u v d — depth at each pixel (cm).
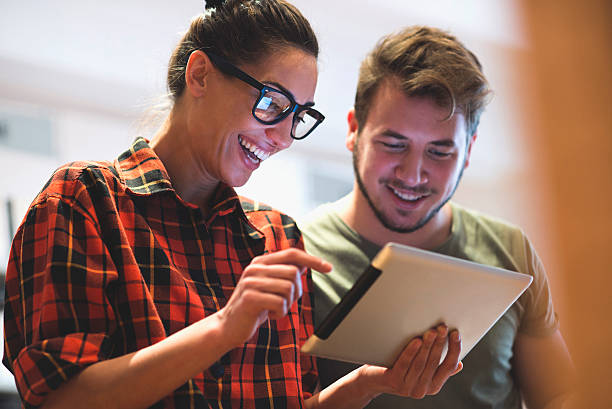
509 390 166
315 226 176
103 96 342
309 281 146
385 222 164
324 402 132
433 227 170
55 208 104
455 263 102
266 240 136
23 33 307
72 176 110
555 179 38
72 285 99
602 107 37
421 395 119
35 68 318
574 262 37
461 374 158
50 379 93
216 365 113
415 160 155
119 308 105
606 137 37
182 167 125
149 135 136
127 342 104
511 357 173
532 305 169
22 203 318
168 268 112
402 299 102
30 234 104
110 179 115
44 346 94
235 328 93
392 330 109
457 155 158
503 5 351
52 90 326
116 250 107
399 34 164
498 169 420
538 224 41
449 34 167
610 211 36
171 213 120
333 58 395
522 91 41
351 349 110
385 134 155
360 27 382
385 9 373
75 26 316
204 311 113
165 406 103
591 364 36
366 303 100
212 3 128
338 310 100
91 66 334
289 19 124
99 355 97
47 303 97
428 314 108
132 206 114
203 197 131
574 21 38
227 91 119
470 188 430
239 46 120
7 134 315
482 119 397
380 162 158
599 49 38
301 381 136
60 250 100
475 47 379
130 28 330
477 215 179
